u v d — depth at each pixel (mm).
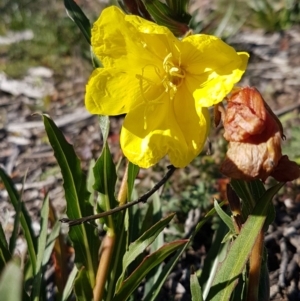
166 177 132
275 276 210
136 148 127
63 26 468
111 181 144
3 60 462
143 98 128
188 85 129
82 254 148
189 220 239
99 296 146
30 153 334
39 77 429
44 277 186
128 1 138
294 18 462
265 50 422
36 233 255
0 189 295
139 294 210
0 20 540
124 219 150
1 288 83
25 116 378
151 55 132
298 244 223
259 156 110
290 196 254
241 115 112
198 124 124
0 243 146
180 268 223
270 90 361
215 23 471
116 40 127
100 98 127
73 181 146
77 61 441
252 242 121
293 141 270
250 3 487
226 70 120
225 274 126
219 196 243
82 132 349
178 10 137
